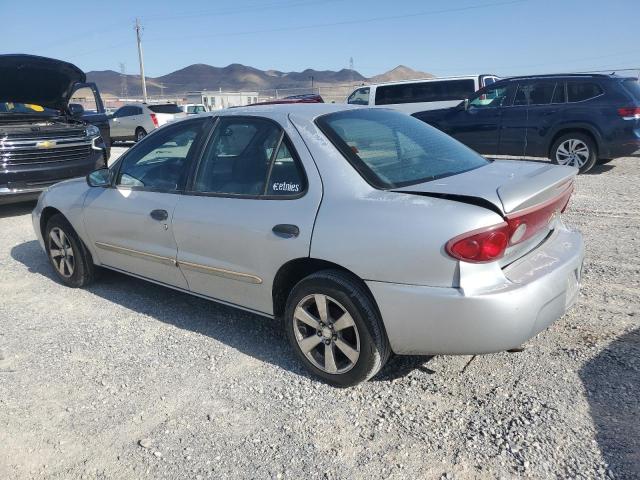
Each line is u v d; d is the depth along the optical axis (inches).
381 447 110.9
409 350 120.6
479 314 108.8
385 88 645.3
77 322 177.9
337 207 125.3
